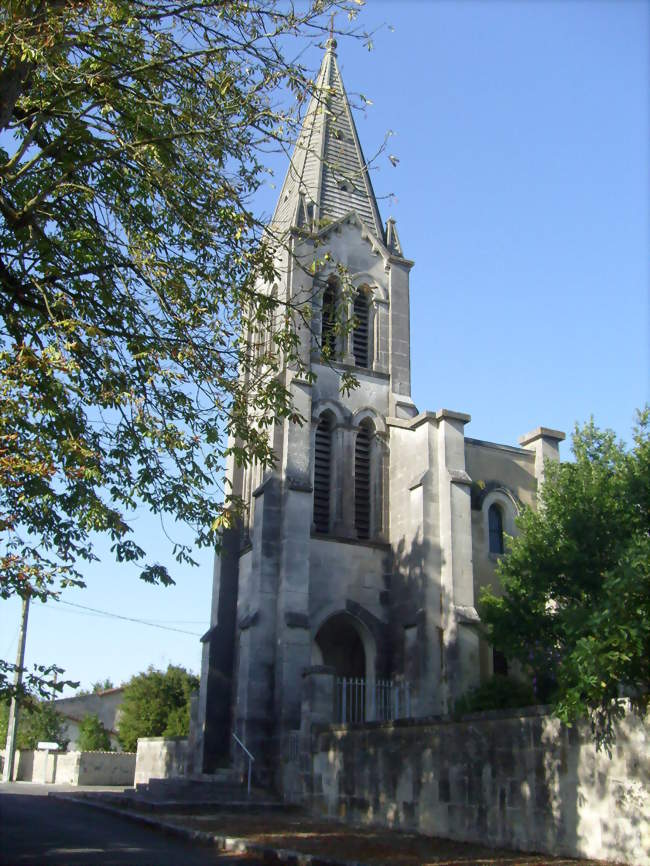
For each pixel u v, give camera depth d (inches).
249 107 631.2
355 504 1392.7
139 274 625.6
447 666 1176.8
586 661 537.3
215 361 657.0
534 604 870.4
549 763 634.8
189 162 638.5
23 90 604.1
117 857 581.9
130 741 2247.8
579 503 870.4
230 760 1291.8
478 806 697.0
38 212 624.4
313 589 1283.2
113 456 636.1
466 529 1242.0
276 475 1323.8
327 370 1430.9
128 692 2343.8
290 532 1264.8
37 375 541.0
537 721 652.1
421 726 783.1
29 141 588.7
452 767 734.5
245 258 663.8
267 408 689.0
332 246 1524.4
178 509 636.1
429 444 1307.8
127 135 641.0
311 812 949.2
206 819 860.6
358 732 885.2
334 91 636.1
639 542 585.3
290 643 1198.9
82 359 606.9
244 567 1373.0
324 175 1589.6
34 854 569.6
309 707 1007.0
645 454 832.9
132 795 1077.8
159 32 605.9
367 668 1290.6
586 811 597.0
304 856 603.8
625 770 571.2
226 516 625.3
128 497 631.2
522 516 972.6
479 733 709.9
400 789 799.1
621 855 564.7
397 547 1336.1
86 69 607.8
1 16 559.5
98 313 632.4
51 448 573.9
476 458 1332.4
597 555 840.3
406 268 1576.0
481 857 610.5
